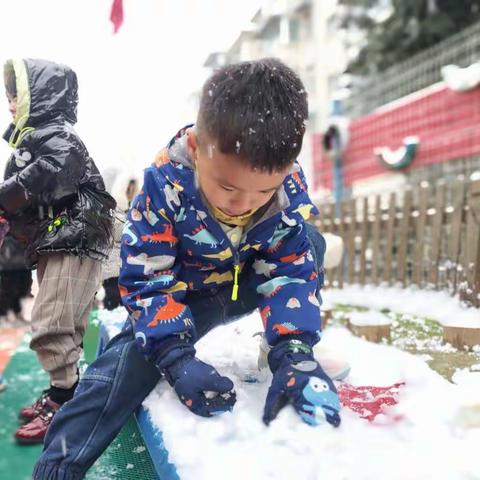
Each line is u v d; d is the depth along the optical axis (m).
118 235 1.99
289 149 1.05
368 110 8.73
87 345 2.56
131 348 1.27
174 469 0.99
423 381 1.41
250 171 1.04
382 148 6.97
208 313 1.44
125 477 1.30
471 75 5.61
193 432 1.09
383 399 1.25
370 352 1.75
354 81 9.80
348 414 1.17
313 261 1.38
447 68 5.94
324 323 2.54
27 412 1.68
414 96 6.59
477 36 6.67
